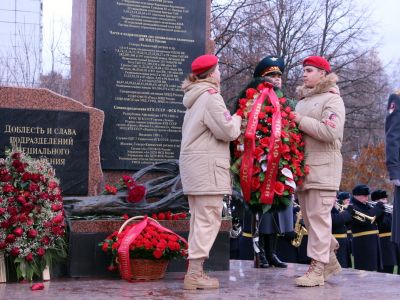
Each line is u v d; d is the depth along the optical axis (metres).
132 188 7.25
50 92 7.67
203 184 5.93
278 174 6.28
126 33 8.38
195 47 8.71
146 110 8.38
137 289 6.06
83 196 7.58
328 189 6.18
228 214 7.94
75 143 7.73
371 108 26.81
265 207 6.29
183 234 7.36
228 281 6.68
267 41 22.38
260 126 6.27
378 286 6.33
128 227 6.91
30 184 6.56
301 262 9.62
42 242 6.54
